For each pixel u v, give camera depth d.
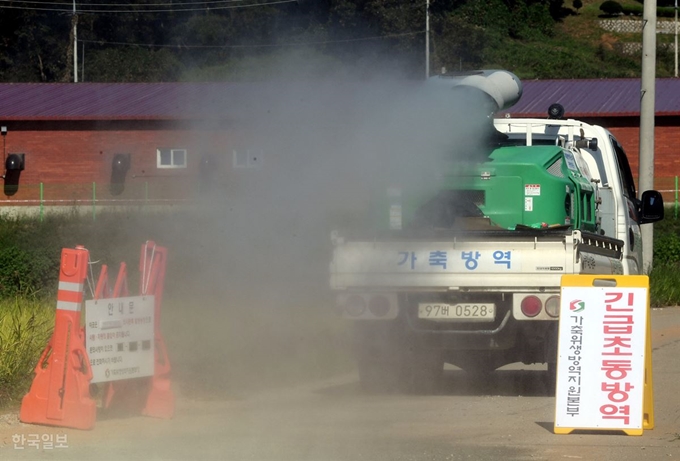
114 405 10.23
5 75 74.06
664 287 23.89
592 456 8.42
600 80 50.16
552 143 14.12
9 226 36.22
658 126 45.97
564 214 12.06
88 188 45.66
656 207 15.23
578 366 9.24
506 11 84.50
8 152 47.28
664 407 10.85
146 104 47.66
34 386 9.67
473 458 8.38
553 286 11.04
